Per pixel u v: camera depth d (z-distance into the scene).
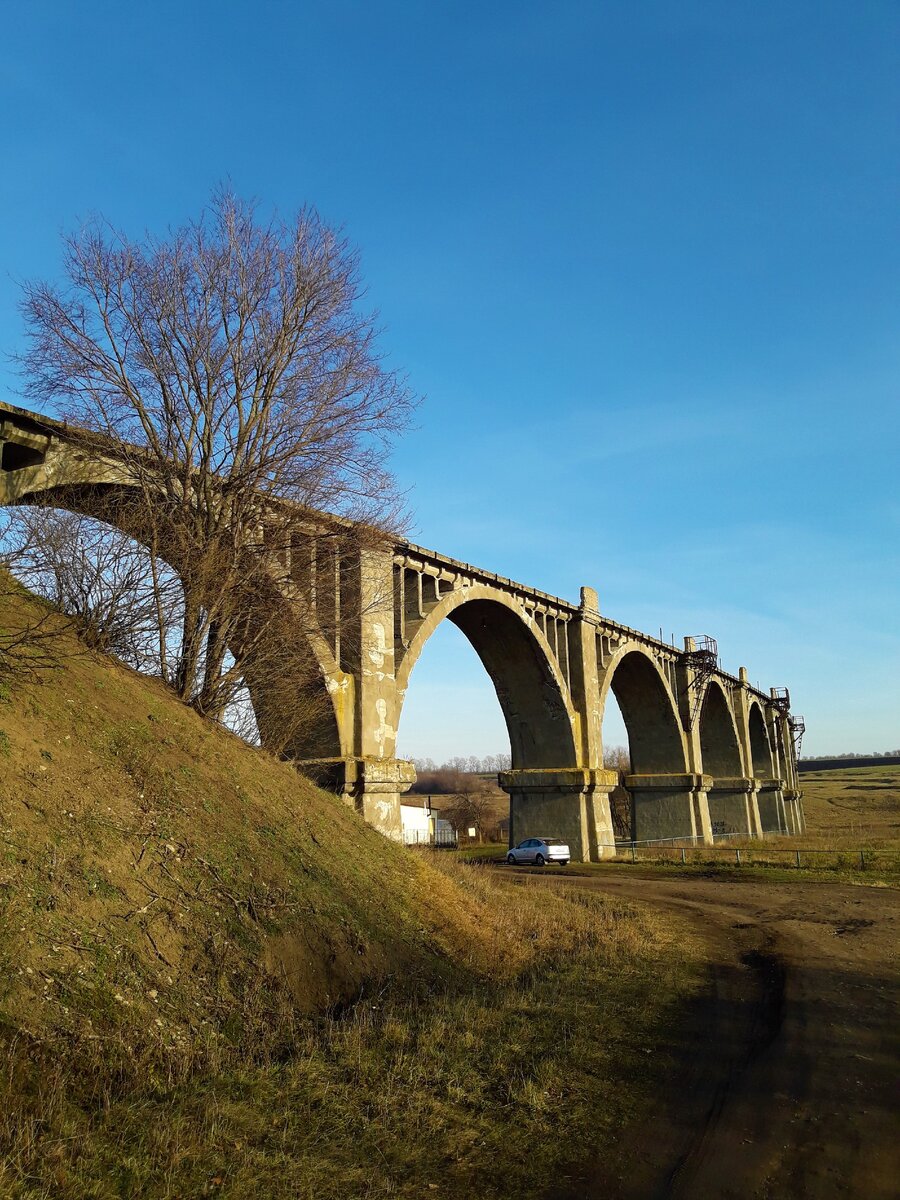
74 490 16.83
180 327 17.56
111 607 15.08
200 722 15.79
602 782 38.25
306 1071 8.01
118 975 8.18
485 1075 8.31
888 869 32.28
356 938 11.80
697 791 49.59
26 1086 6.36
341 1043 8.78
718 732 61.41
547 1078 8.16
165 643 16.70
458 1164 6.44
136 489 17.47
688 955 15.20
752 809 60.62
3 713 10.45
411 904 14.59
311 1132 6.81
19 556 12.27
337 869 13.73
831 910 21.47
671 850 41.53
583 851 37.62
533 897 21.30
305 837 14.08
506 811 101.06
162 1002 8.34
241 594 17.56
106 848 9.70
